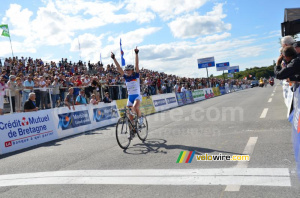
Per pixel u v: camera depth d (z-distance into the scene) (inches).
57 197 118.8
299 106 157.1
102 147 223.5
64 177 146.7
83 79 495.8
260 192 105.0
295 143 148.4
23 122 281.0
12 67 611.8
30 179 149.2
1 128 257.0
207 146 190.2
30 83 389.4
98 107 404.2
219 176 126.3
